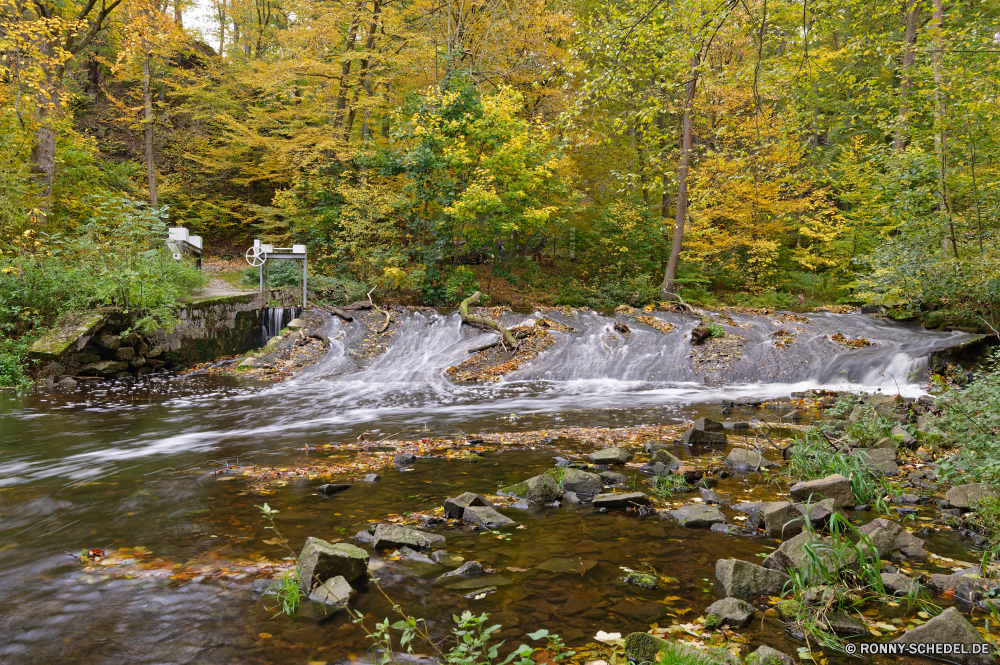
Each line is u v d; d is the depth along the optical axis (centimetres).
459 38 2067
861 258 1179
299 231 2006
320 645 242
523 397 1019
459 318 1501
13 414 775
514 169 1639
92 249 1161
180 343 1193
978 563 329
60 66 1489
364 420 805
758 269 2030
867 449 571
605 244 2086
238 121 2520
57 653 236
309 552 299
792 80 798
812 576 294
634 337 1386
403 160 1697
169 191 2325
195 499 445
